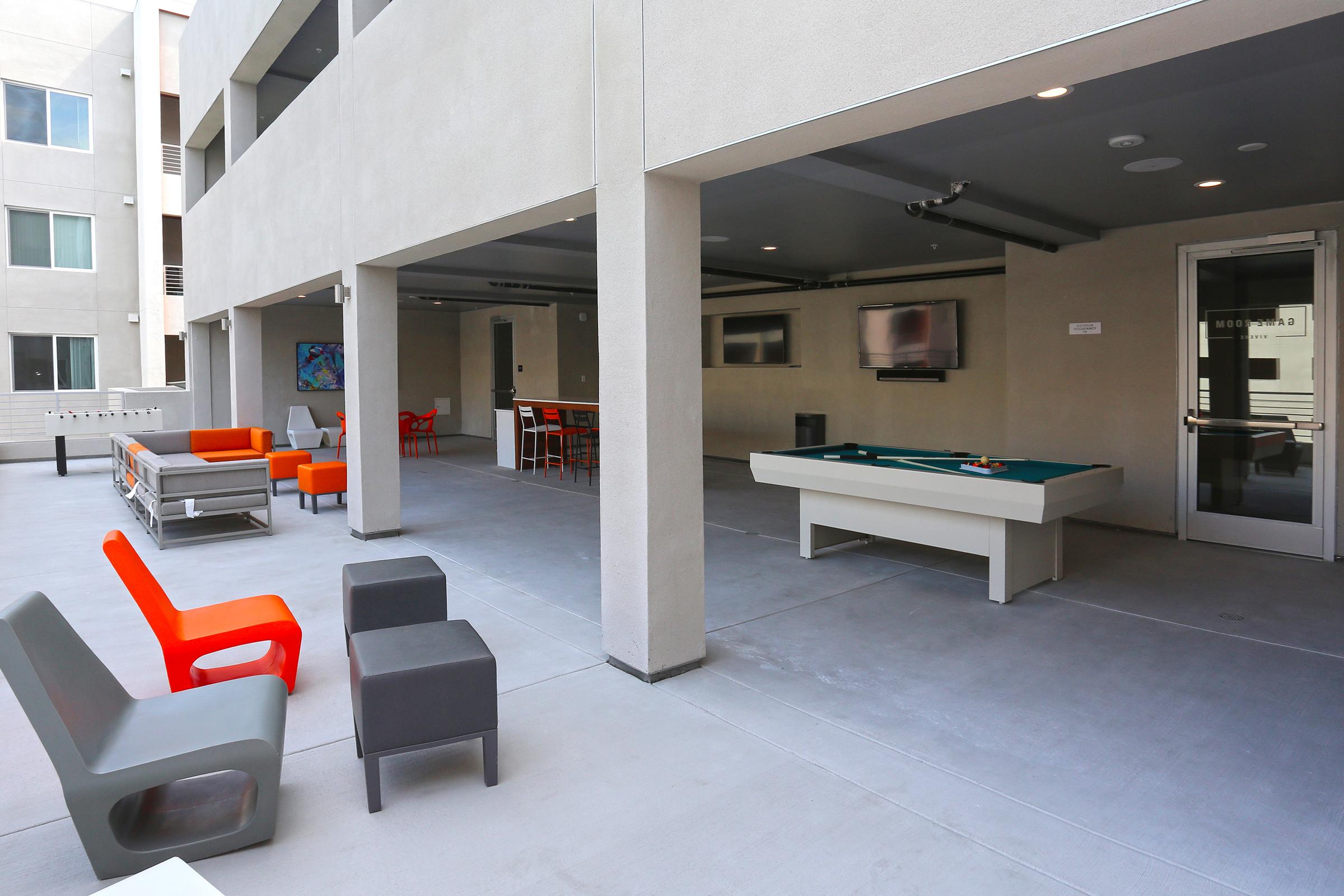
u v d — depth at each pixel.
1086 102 3.90
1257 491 6.22
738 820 2.58
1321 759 2.97
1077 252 7.13
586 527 7.39
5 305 13.49
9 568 5.89
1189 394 6.54
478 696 2.76
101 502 8.90
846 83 2.74
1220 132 4.36
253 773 2.42
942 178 5.36
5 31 13.38
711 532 7.10
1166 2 2.01
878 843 2.45
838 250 8.70
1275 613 4.68
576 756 3.01
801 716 3.35
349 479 7.12
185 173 12.81
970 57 2.41
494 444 15.23
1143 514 6.88
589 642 4.25
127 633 4.45
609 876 2.30
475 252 8.80
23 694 2.18
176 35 14.55
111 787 2.27
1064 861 2.36
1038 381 7.45
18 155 13.54
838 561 6.02
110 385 14.52
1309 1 1.94
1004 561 4.89
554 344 14.24
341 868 2.35
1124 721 3.29
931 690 3.61
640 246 3.60
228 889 2.25
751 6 3.04
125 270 14.60
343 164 6.71
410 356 16.39
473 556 6.23
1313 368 5.88
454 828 2.55
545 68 4.19
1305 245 5.89
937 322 9.45
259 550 6.50
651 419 3.62
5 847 2.48
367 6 6.49
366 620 3.75
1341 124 4.23
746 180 5.55
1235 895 2.20
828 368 10.85
